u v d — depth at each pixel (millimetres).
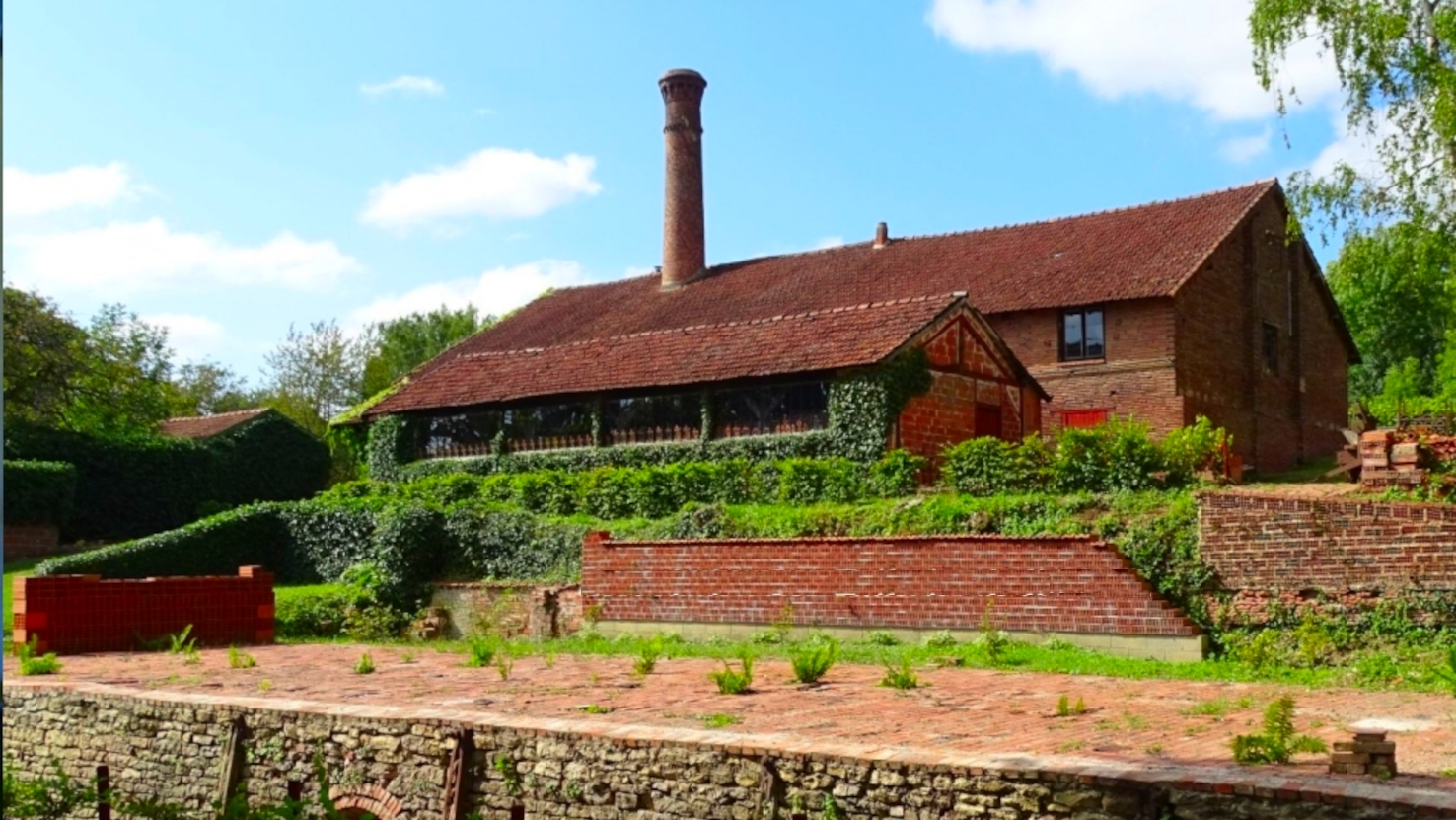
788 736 9469
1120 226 37656
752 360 28797
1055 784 7809
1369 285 34531
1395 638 14898
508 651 18328
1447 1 26906
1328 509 15672
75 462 40844
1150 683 13711
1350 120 27688
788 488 25484
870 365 26469
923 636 18234
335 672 15812
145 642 20219
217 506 43438
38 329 43625
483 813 10367
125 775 13102
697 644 19516
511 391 33156
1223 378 35969
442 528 27328
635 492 27625
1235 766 7996
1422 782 7520
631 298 45594
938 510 19797
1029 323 35406
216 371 83250
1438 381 44906
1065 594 17000
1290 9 27312
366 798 11055
